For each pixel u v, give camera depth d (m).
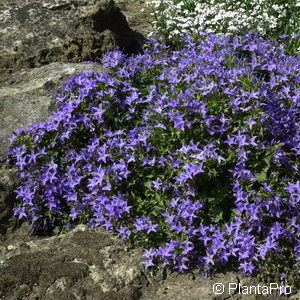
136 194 0.70
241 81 0.71
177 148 0.70
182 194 0.67
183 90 0.76
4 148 0.76
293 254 0.64
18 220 0.73
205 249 0.66
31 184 0.71
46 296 0.60
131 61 0.85
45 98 0.82
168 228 0.65
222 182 0.69
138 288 0.62
